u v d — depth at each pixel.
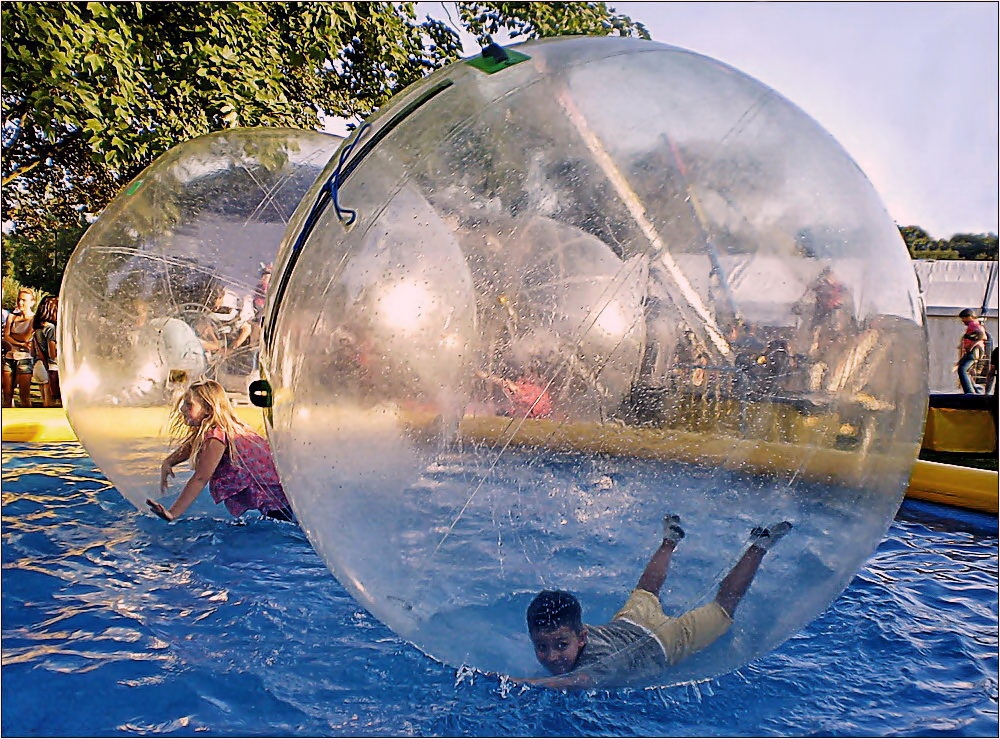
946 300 11.62
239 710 1.98
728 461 1.80
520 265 1.85
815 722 1.95
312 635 2.37
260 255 3.39
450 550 1.84
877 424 1.89
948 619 2.54
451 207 1.92
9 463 4.66
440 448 1.84
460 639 1.91
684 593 1.83
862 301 1.86
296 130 3.83
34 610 2.54
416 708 1.99
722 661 1.93
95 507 3.73
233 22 7.20
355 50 9.34
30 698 2.00
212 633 2.38
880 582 2.86
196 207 3.40
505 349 1.82
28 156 8.38
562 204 1.88
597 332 1.80
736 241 1.83
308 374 1.97
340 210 2.04
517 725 1.93
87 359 3.40
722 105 1.97
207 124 7.20
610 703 2.02
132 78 6.53
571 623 1.83
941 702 2.05
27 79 6.14
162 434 3.41
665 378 1.80
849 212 1.92
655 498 1.79
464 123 2.00
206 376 3.38
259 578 2.83
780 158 1.91
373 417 1.89
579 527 1.80
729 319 1.80
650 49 2.13
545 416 1.81
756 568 1.85
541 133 1.95
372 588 1.95
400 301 1.88
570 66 2.05
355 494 1.91
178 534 3.33
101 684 2.08
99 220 3.60
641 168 1.88
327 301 1.96
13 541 3.22
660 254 1.83
